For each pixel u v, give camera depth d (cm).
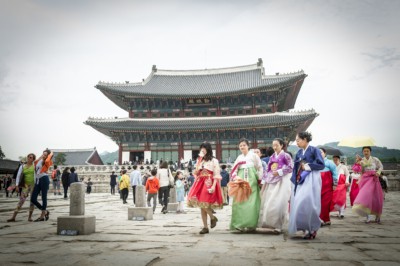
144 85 5994
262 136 5191
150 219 1187
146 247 626
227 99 5475
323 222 984
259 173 848
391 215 1346
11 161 5747
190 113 5597
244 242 682
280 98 5353
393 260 512
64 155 6569
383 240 709
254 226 813
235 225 824
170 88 5881
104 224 1030
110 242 688
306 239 721
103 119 5438
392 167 4628
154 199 1507
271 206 810
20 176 1130
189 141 5356
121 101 5744
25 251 590
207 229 827
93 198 2775
